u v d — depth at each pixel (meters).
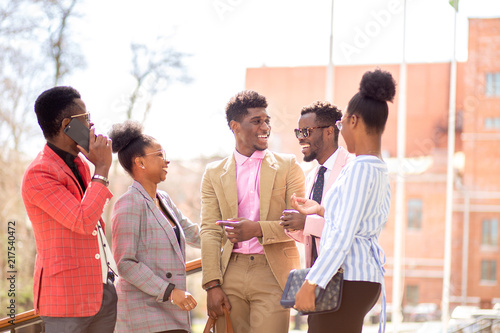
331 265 2.06
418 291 33.53
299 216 2.58
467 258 33.62
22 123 16.38
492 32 27.05
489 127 31.73
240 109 2.89
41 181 2.14
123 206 2.67
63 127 2.23
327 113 2.83
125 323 2.68
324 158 2.84
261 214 2.83
